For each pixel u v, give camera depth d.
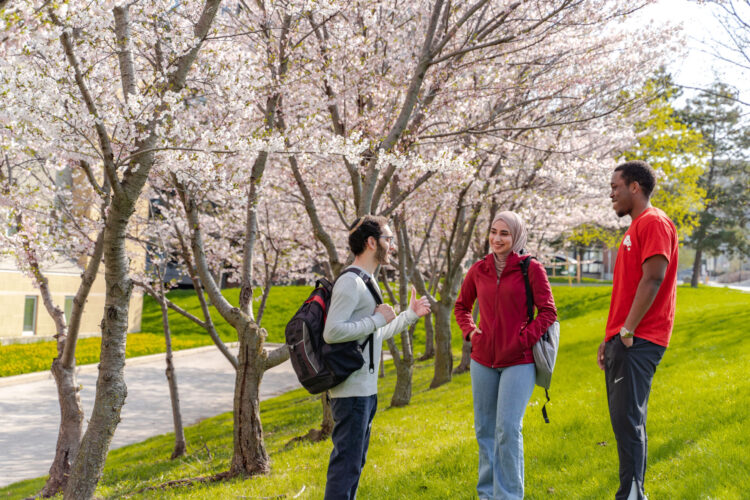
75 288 28.50
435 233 16.09
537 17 8.21
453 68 8.01
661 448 4.80
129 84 4.56
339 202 13.25
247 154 5.45
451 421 7.42
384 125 8.05
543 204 13.16
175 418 9.62
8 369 19.11
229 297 37.31
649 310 3.45
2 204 7.17
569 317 27.88
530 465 4.87
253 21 7.25
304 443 7.54
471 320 4.19
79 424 8.13
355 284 3.15
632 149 18.06
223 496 4.98
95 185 6.25
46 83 4.19
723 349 9.88
